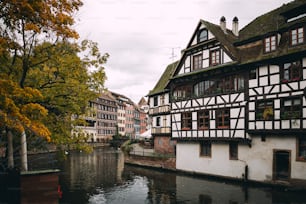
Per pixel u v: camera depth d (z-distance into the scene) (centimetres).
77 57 1087
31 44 980
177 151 2438
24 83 1080
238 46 2056
